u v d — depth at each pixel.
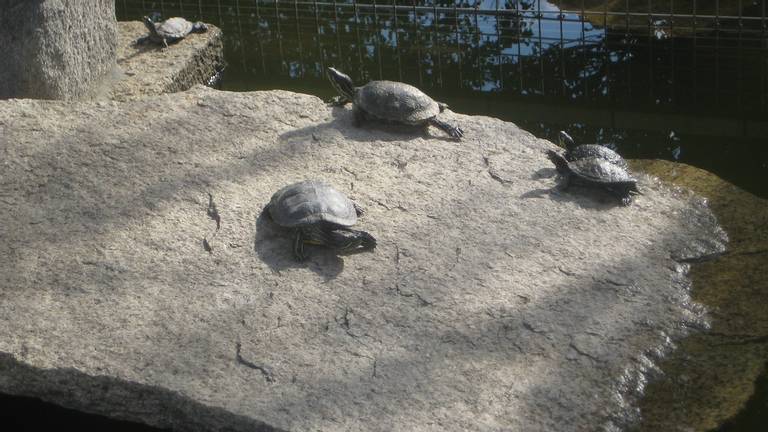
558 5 5.82
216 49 5.56
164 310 4.11
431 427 3.85
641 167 4.72
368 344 4.02
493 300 4.14
